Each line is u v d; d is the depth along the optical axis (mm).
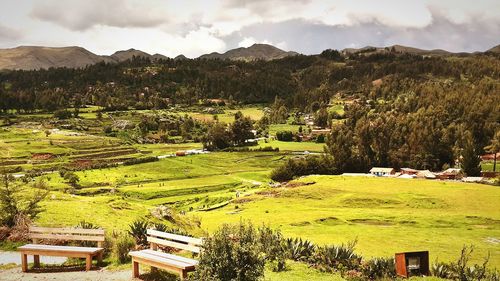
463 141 189000
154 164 190375
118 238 21391
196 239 16219
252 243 14477
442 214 79562
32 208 26719
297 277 17797
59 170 162000
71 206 36250
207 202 120188
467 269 20656
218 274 13312
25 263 18297
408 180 118875
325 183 118375
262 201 105000
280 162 198375
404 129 190500
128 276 17203
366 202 95625
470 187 107125
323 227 69062
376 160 177500
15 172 158750
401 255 19297
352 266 19797
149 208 46719
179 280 15250
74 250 18328
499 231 65000
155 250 17828
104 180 158125
